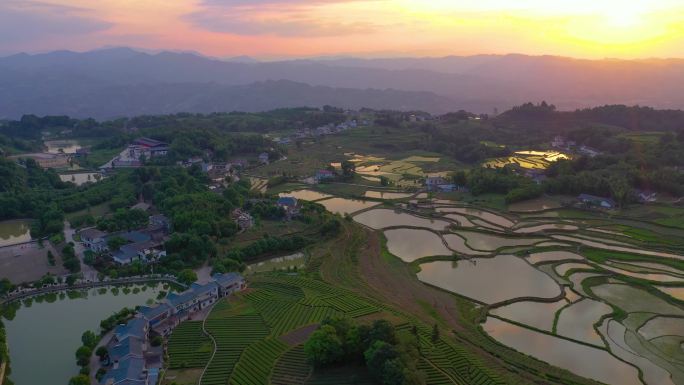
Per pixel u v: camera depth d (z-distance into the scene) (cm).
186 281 16175
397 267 18362
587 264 18825
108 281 16550
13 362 12031
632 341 13288
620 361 12338
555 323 14175
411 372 9844
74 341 13050
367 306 14512
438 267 18588
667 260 19112
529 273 17925
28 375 11494
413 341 11562
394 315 13975
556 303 15550
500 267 18538
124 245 18712
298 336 12712
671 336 13588
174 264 17375
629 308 15275
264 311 14212
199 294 14512
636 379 11612
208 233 19788
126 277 16750
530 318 14512
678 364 12206
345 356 11150
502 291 16338
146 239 19425
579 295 16112
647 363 12250
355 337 11181
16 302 15500
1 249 19750
